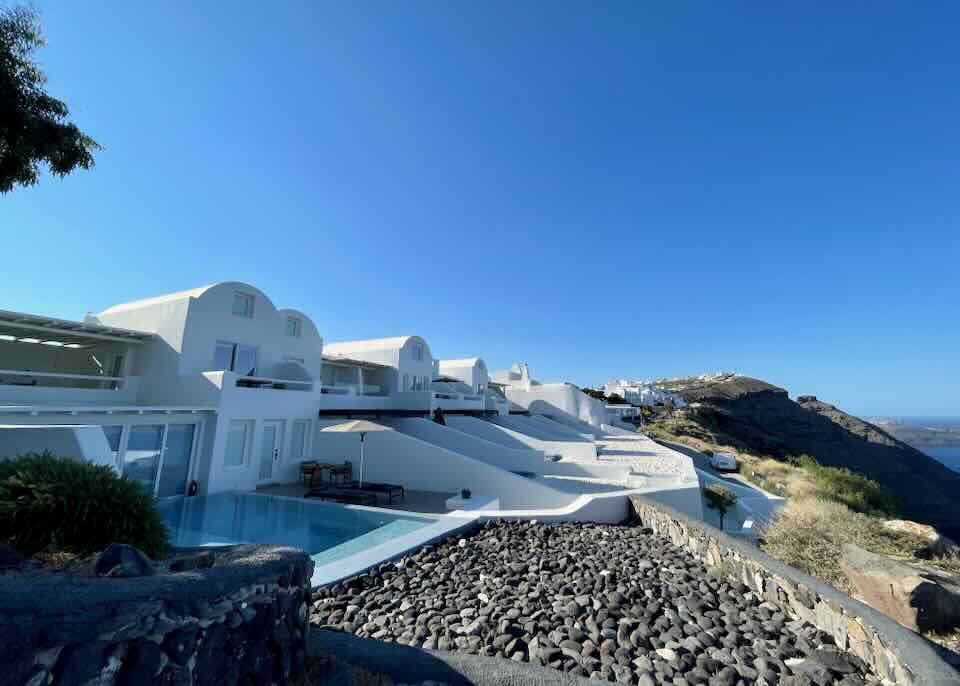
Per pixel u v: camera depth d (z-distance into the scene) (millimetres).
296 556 4605
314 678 4422
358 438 19938
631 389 98188
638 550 10898
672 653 5992
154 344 18438
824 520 11008
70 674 2658
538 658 5801
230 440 17109
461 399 35000
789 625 6734
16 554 4199
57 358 22062
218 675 3439
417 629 6473
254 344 21203
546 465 22703
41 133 8242
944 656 5520
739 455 50031
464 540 11016
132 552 3812
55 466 5078
